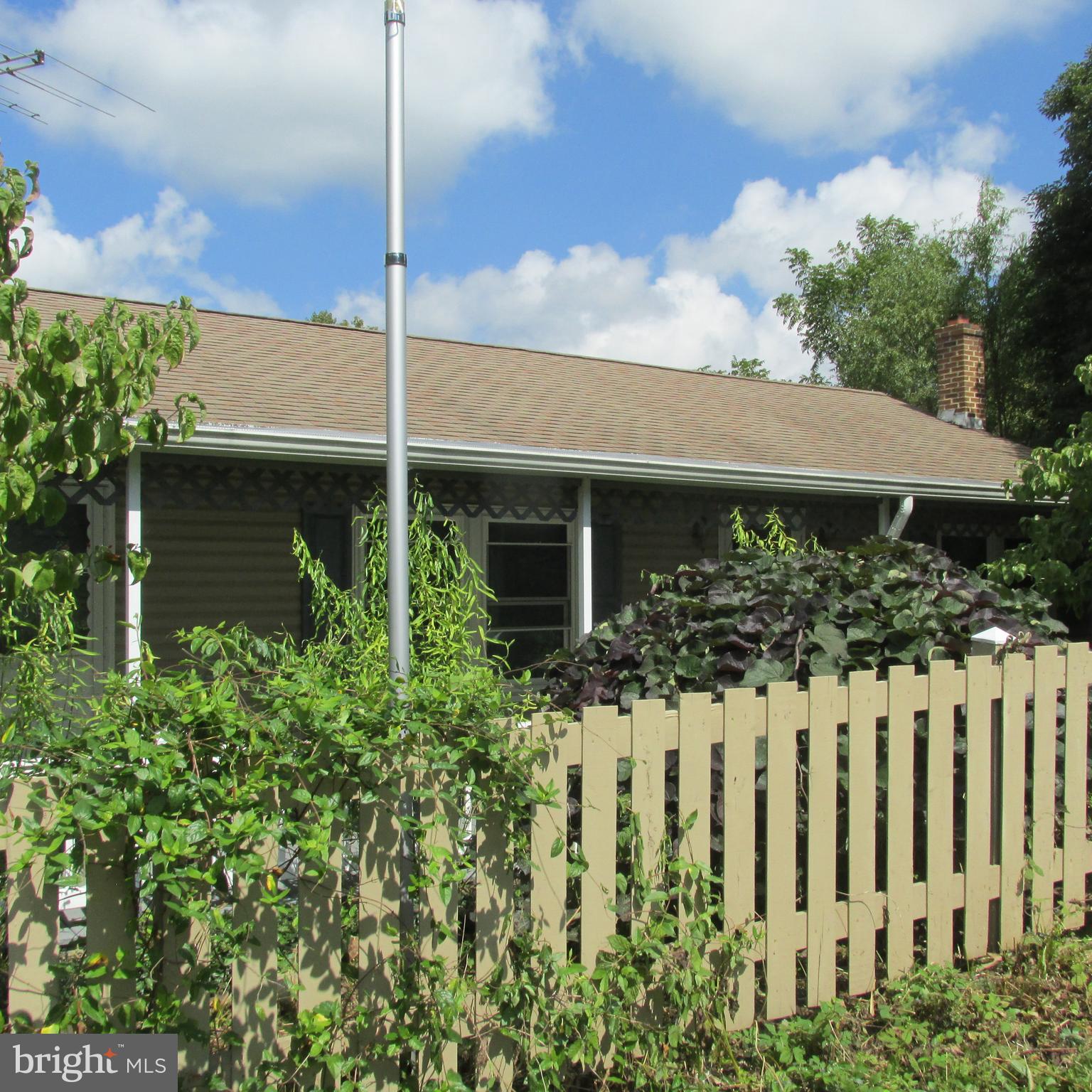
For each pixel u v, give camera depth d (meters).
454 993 2.62
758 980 3.34
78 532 7.85
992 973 3.64
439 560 6.53
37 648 4.32
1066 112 18.72
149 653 2.96
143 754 2.18
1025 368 24.34
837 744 3.42
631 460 8.26
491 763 2.68
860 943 3.39
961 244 27.95
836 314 33.41
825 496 10.34
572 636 10.24
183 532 8.24
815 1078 2.98
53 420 2.68
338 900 2.55
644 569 10.85
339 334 11.20
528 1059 2.75
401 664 3.42
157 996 2.35
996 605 4.24
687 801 3.07
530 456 7.71
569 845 2.99
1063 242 18.58
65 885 2.17
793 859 3.25
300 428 6.71
